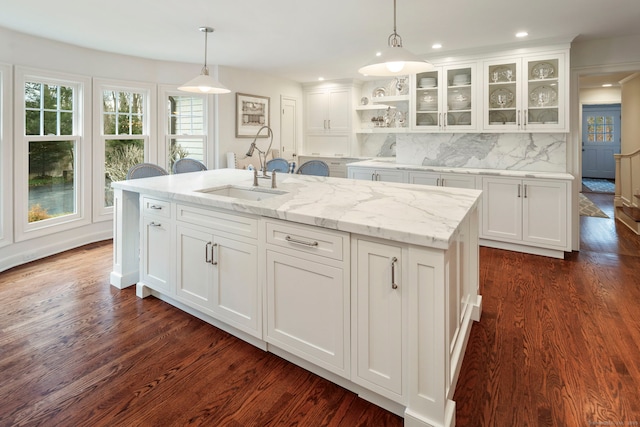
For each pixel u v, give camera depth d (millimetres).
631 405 1761
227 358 2193
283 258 2012
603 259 3943
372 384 1756
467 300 2371
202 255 2477
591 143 10711
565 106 3973
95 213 4629
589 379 1958
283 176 3488
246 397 1863
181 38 3965
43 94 4066
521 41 4051
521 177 4055
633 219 5023
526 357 2168
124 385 1948
